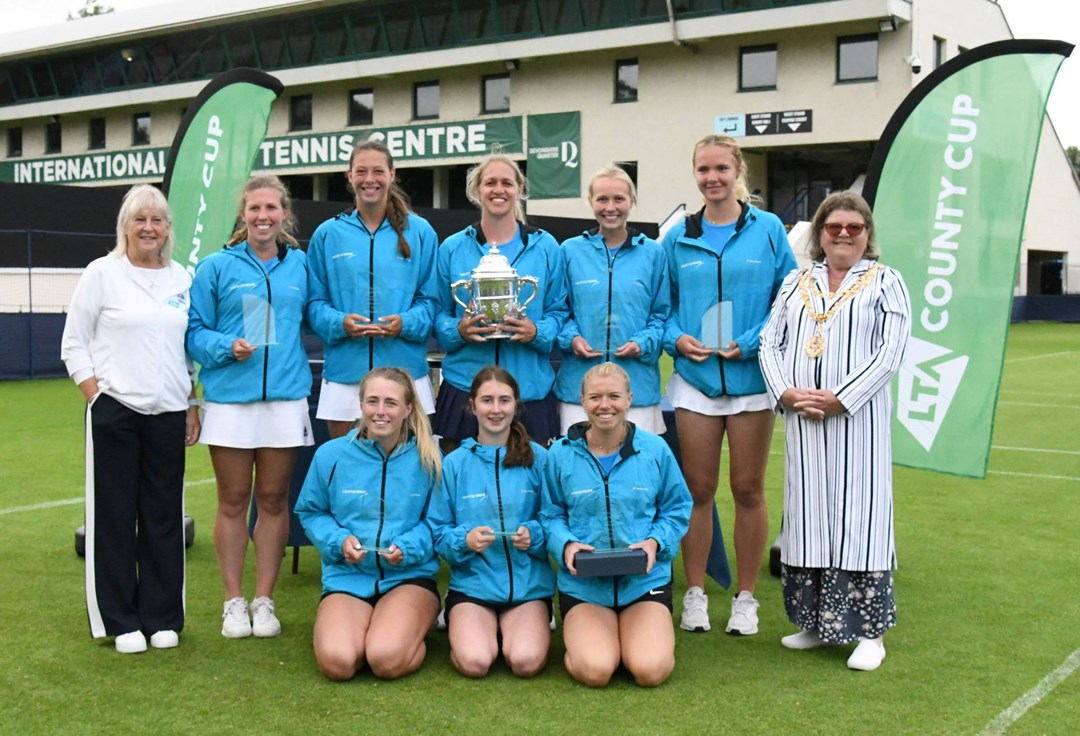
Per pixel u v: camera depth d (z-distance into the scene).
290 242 4.56
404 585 4.12
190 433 4.51
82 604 4.82
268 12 31.95
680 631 4.53
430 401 4.72
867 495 3.99
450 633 4.05
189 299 4.33
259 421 4.35
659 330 4.59
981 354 5.05
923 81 5.10
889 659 4.13
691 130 28.02
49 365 16.70
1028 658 4.15
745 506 4.50
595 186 4.53
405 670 3.87
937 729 3.44
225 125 5.68
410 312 4.54
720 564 5.13
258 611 4.43
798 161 28.78
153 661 4.07
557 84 29.89
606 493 4.05
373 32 31.27
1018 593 5.09
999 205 4.99
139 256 4.18
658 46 28.27
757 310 4.46
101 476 4.13
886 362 3.92
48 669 3.97
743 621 4.47
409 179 33.47
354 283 4.52
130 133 37.62
